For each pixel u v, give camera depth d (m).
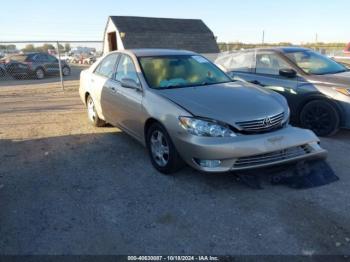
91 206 3.71
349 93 5.58
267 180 4.14
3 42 12.94
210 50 28.73
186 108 4.01
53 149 5.57
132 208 3.64
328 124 5.82
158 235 3.16
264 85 6.63
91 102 6.76
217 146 3.71
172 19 29.75
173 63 5.21
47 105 9.74
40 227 3.33
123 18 27.70
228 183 4.15
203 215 3.47
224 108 3.99
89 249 2.98
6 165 4.91
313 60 6.61
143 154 5.21
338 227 3.21
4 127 7.11
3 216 3.54
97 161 4.98
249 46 28.16
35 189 4.14
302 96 6.06
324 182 4.09
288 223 3.29
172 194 3.93
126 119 5.14
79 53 47.59
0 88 14.55
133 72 5.09
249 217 3.41
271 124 3.98
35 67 19.55
